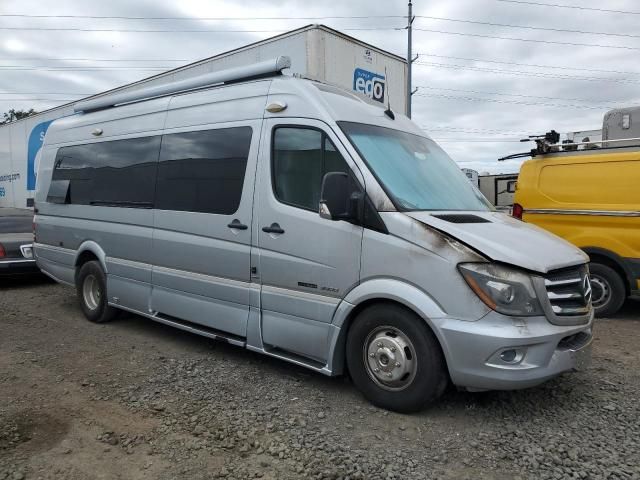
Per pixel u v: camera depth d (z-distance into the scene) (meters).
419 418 4.02
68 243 7.27
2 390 4.57
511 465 3.39
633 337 6.42
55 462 3.42
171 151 5.77
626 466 3.36
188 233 5.45
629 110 9.41
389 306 4.05
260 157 4.84
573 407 4.23
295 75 5.01
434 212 4.23
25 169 17.42
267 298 4.75
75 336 6.30
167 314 5.79
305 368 5.12
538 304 3.74
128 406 4.26
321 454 3.50
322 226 4.35
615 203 7.29
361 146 4.38
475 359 3.68
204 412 4.14
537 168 8.01
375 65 9.29
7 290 9.36
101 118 6.96
